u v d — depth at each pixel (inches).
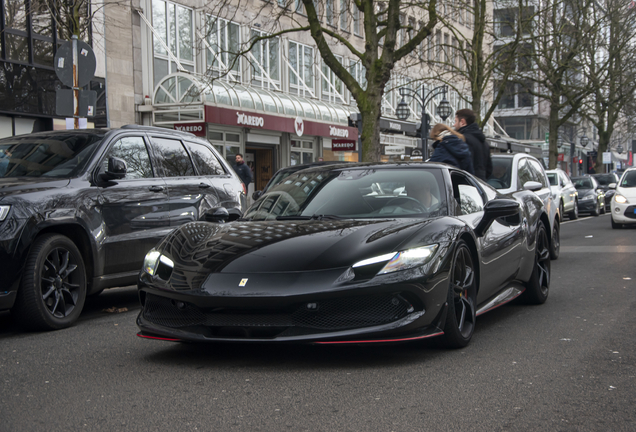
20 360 180.7
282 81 1079.6
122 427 123.1
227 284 160.9
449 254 173.3
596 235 641.6
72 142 262.4
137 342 201.6
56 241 225.8
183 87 796.6
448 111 933.8
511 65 992.9
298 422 124.5
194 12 901.2
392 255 164.2
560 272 368.8
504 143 1433.3
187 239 184.9
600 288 305.7
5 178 239.9
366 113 620.7
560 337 201.6
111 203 249.9
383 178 211.3
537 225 259.4
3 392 148.9
